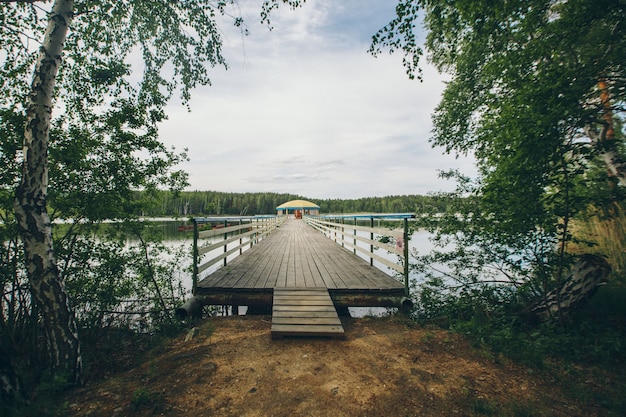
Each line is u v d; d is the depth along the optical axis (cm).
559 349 324
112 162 403
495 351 325
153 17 486
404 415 216
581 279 377
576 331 359
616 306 409
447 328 414
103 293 403
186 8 476
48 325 272
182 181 486
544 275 406
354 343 349
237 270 619
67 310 284
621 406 227
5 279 338
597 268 369
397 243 509
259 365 293
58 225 378
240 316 453
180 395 243
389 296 469
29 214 264
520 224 369
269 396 240
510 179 361
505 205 380
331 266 671
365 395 242
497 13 384
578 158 353
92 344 392
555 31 362
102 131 403
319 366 292
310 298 436
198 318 466
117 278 435
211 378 269
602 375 279
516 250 445
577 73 340
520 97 350
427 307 507
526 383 264
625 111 357
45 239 272
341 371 282
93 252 401
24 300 358
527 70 403
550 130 334
